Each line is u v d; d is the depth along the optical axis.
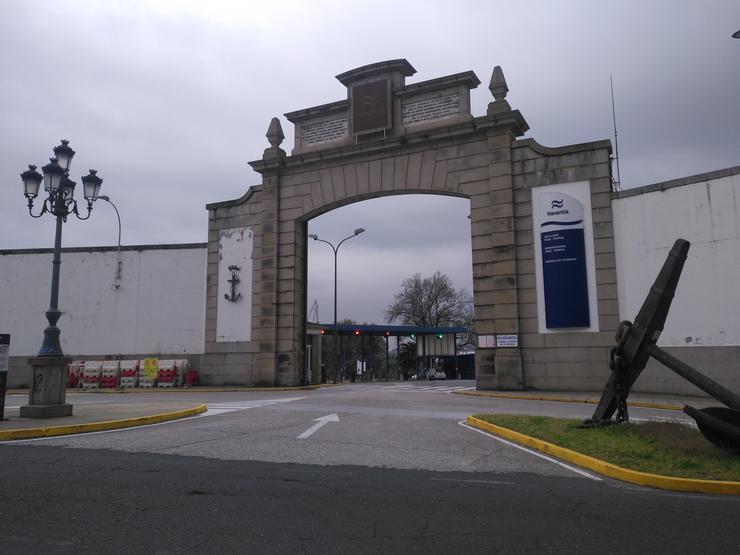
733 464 7.69
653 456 8.21
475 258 24.89
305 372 29.70
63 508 5.85
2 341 12.62
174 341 30.31
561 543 4.94
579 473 7.95
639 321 10.07
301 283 29.73
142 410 14.70
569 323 22.64
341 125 29.00
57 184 14.25
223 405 17.72
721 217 19.70
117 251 31.61
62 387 13.51
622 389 10.68
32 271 32.31
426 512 5.85
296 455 9.12
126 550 4.66
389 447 9.93
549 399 20.23
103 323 31.17
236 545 4.80
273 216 29.47
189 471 7.73
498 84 25.20
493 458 9.02
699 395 19.73
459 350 75.81
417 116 27.17
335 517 5.63
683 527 5.42
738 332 19.08
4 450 9.46
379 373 83.88
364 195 28.02
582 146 23.41
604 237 22.56
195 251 30.86
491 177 24.80
